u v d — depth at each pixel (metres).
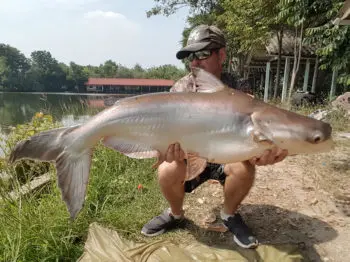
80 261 2.86
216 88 2.42
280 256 2.89
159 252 2.94
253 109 2.28
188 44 3.07
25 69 81.69
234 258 2.86
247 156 2.29
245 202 3.95
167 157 2.40
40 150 2.27
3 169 3.83
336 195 4.10
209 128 2.28
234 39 19.11
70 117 6.02
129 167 4.94
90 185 4.02
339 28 9.32
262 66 23.48
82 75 81.31
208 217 3.63
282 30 14.92
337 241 3.15
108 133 2.34
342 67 9.88
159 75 70.88
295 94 12.27
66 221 3.32
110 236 3.20
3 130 5.82
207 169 3.23
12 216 3.16
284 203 3.91
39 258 2.97
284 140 2.20
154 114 2.31
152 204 3.91
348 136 7.16
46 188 4.13
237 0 15.27
